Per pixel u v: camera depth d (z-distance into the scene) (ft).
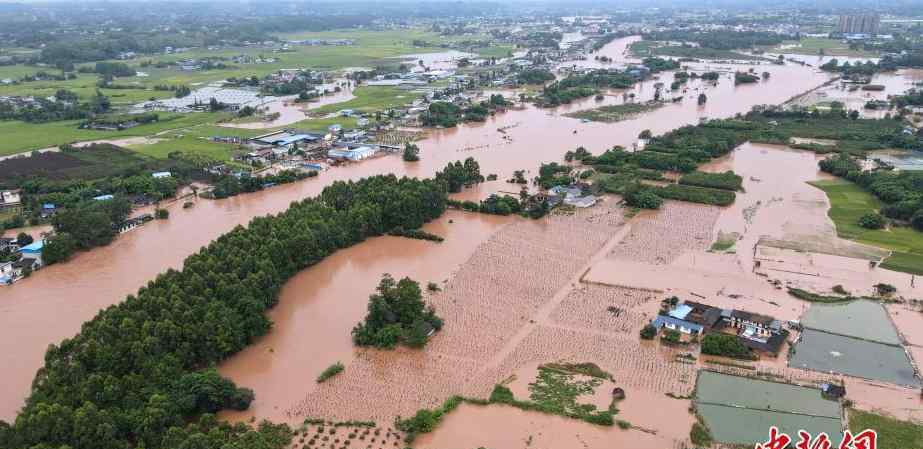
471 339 398.42
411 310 405.39
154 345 345.51
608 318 417.69
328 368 369.30
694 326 391.86
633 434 311.68
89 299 466.29
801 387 342.85
